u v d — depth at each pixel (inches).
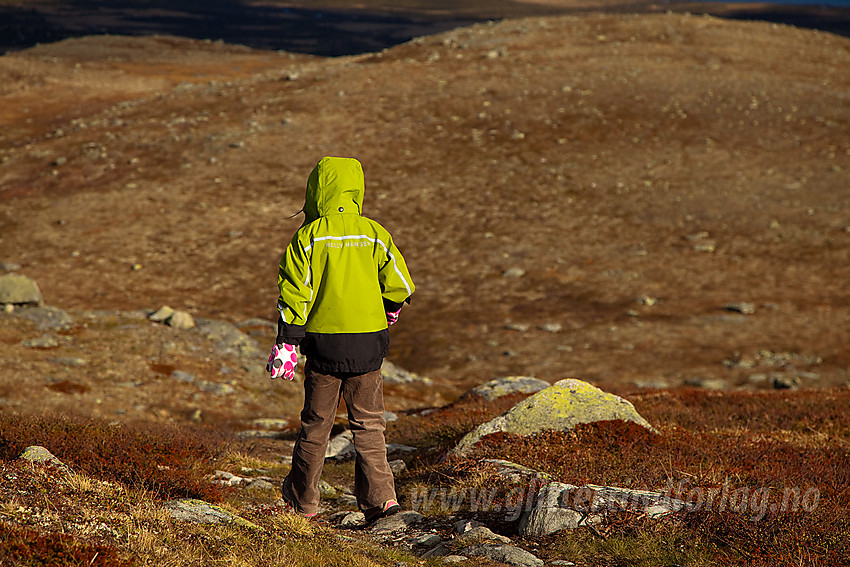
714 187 1926.7
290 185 2015.3
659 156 2126.0
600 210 1845.5
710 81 2657.5
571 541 192.2
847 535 179.9
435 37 3432.6
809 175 1968.5
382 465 214.5
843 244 1598.2
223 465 320.5
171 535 162.1
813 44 3250.5
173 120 2532.0
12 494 162.1
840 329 1210.6
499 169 2087.8
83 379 812.0
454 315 1385.3
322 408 202.4
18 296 1023.6
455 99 2546.8
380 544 202.7
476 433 310.3
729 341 1184.2
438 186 1998.0
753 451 294.0
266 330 1197.7
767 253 1584.6
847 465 278.7
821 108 2400.3
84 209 1902.1
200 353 973.8
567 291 1459.2
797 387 979.3
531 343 1229.7
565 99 2518.5
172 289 1493.6
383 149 2215.8
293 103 2576.3
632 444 283.3
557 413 313.3
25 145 2536.9
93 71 4237.2
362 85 2748.5
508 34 3314.5
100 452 265.0
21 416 323.0
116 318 1057.5
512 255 1633.9
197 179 2066.9
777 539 179.0
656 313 1337.4
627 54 3002.0
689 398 543.8
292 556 163.3
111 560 134.9
